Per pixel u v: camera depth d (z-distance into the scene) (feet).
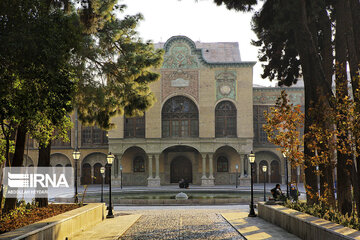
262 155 150.30
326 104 44.86
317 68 48.93
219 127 140.36
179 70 139.64
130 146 139.44
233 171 146.41
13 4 26.81
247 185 135.85
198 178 146.92
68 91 30.91
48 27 27.91
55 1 45.96
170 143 138.00
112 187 136.05
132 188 127.95
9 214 37.47
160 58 58.80
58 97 30.32
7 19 27.07
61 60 28.25
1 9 26.55
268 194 105.29
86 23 51.85
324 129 44.24
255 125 148.77
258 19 60.08
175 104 141.90
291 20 50.72
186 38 140.05
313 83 48.73
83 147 148.77
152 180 137.39
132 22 56.70
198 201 83.92
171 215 62.59
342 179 46.80
